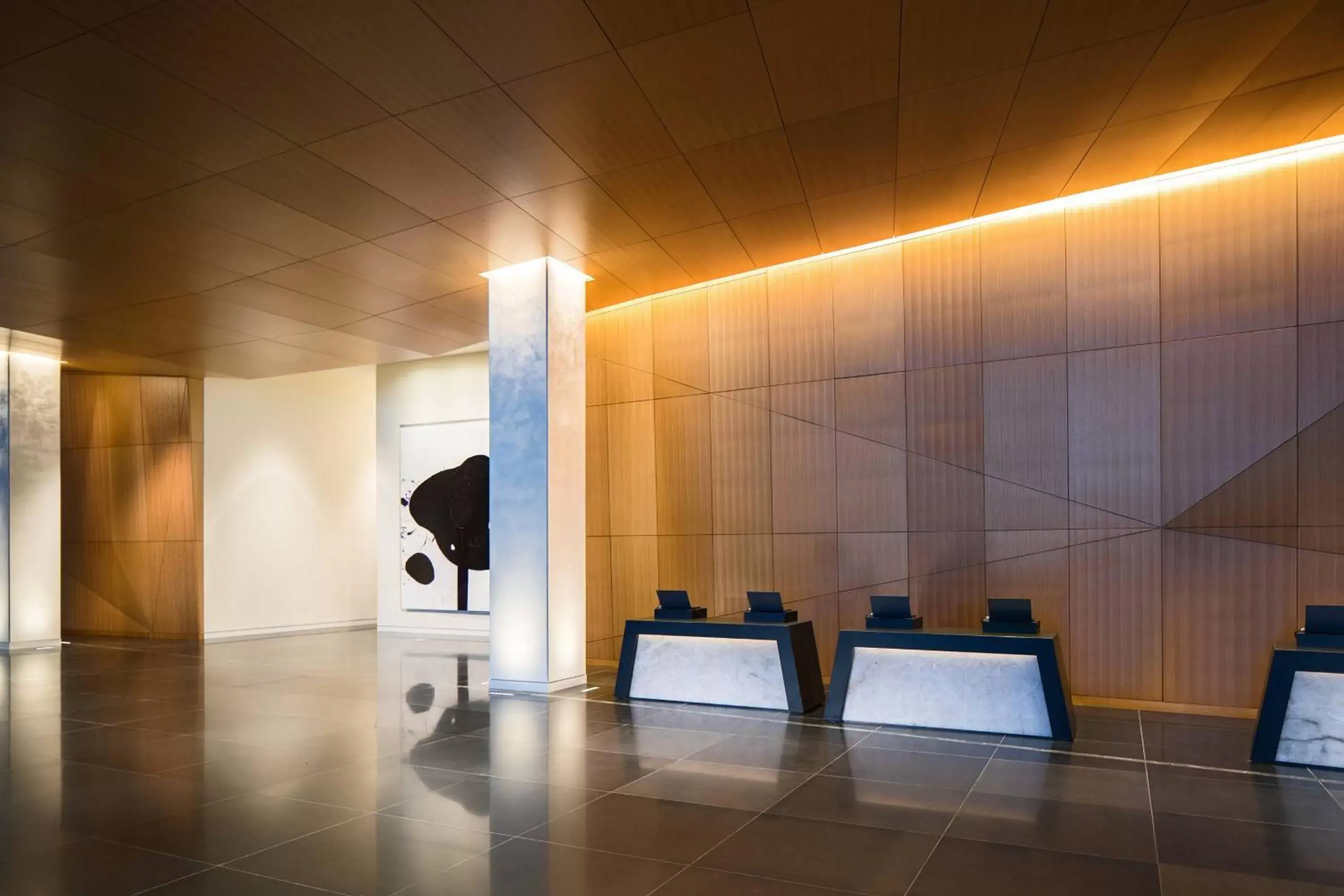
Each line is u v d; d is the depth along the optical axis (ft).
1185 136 23.32
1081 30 17.24
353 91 18.21
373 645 46.34
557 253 29.60
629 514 36.52
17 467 44.11
